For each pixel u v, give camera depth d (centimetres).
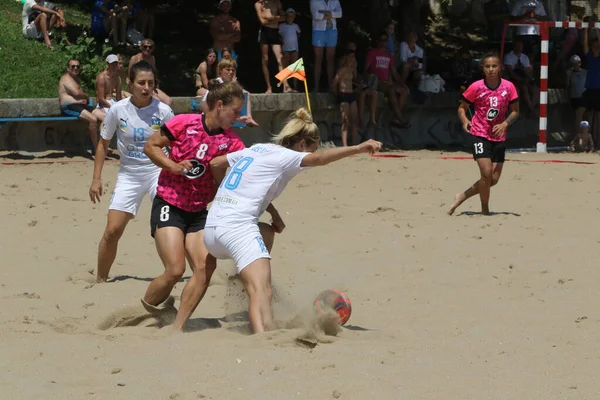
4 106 2372
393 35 3288
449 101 3366
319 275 1232
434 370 784
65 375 762
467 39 4212
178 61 3259
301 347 849
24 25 2839
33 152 2455
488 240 1488
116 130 1189
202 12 3750
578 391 732
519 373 781
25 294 1091
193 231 972
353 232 1555
